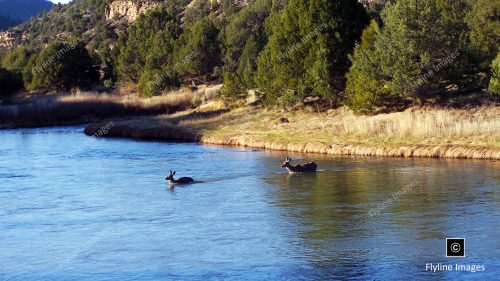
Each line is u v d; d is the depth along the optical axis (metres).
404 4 47.47
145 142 52.44
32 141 55.00
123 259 20.25
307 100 57.75
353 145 41.66
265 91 58.91
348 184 30.47
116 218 25.44
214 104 66.50
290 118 54.38
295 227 23.20
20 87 99.56
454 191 27.84
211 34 89.69
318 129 47.25
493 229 21.91
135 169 37.47
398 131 42.03
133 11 186.38
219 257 20.06
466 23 55.88
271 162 38.47
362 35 51.69
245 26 99.81
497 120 41.19
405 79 46.06
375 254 19.88
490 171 32.34
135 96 85.38
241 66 77.56
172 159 41.22
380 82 48.47
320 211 25.42
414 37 46.66
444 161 36.56
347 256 19.77
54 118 74.19
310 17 54.88
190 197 28.89
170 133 55.28
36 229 24.12
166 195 29.52
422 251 20.00
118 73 102.75
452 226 22.48
